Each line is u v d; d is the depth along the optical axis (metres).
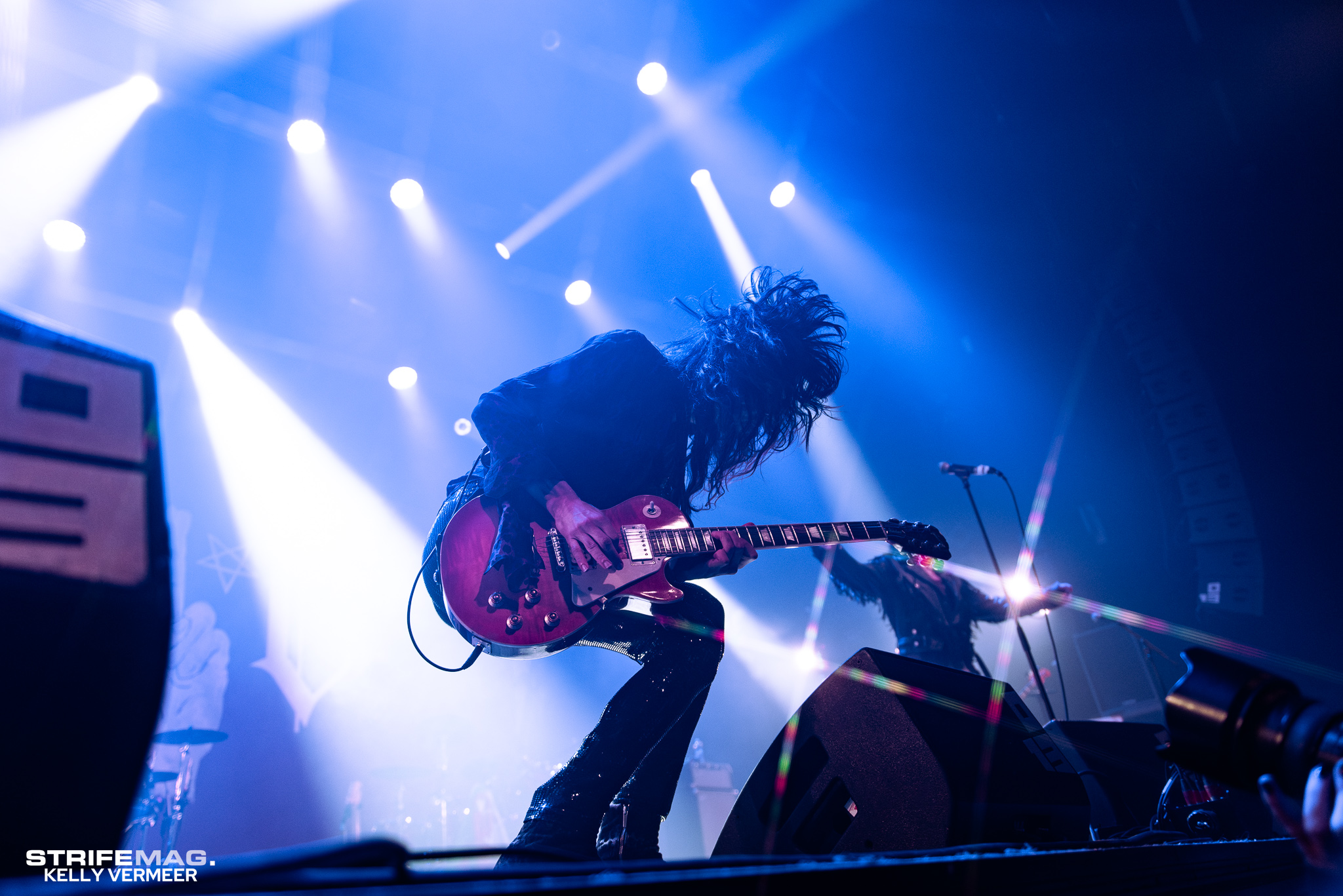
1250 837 2.25
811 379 2.51
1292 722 0.70
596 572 1.89
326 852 0.63
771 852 1.69
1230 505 6.06
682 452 2.30
